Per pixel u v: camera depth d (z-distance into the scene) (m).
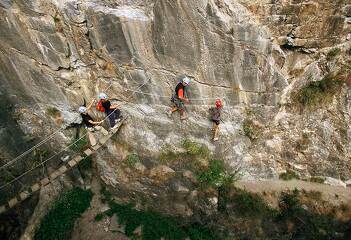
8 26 12.90
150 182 15.05
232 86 13.07
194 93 13.56
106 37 12.58
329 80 13.12
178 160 14.83
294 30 11.91
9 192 14.71
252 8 11.37
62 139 15.80
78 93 14.53
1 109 15.12
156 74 13.31
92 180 16.42
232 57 12.20
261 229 14.38
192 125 14.44
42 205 15.35
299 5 11.32
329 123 13.52
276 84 12.98
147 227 15.15
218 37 11.75
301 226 14.03
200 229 15.01
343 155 13.66
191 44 12.11
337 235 13.81
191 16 11.45
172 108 14.14
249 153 14.50
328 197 14.03
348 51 12.64
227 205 14.47
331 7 11.42
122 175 15.39
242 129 14.17
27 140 15.51
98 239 15.11
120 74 13.66
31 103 15.31
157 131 14.86
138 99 14.27
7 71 14.38
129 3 11.84
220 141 14.44
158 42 12.35
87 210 15.85
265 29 11.73
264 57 12.20
